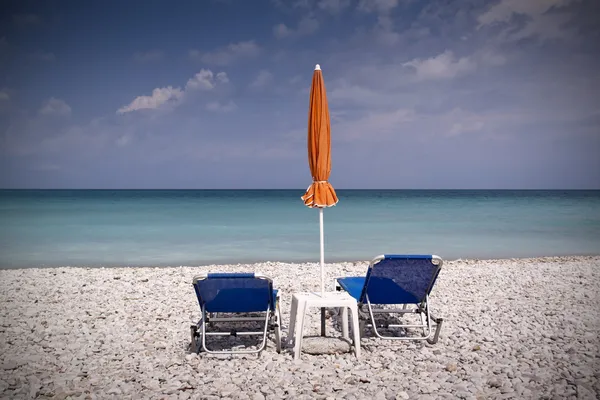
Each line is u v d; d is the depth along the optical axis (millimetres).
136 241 15914
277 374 3980
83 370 4113
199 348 4715
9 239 16500
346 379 3854
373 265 4426
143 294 7367
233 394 3590
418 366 4184
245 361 4332
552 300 6848
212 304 4469
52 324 5625
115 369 4160
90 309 6379
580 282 8344
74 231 19000
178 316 6031
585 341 4848
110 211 32344
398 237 16734
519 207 38125
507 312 6121
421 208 36688
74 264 11570
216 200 56500
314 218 25750
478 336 5043
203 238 16703
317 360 4332
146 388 3734
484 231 18656
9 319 5840
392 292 4703
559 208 36344
